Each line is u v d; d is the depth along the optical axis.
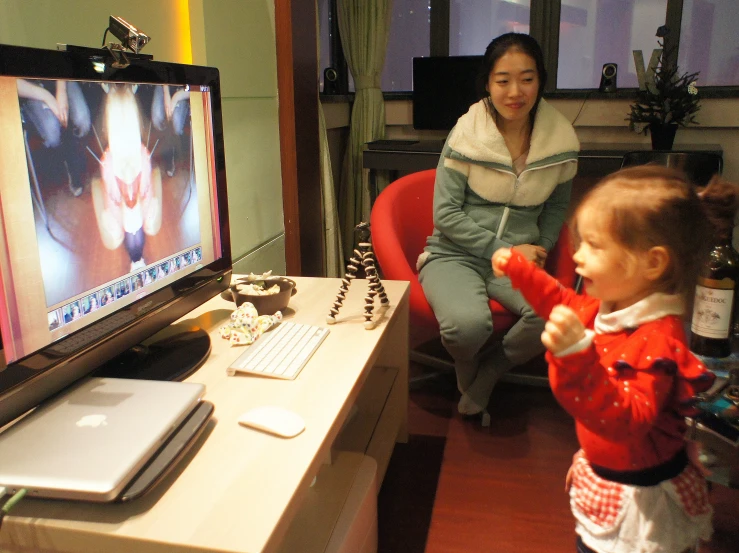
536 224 2.15
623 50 3.84
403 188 2.31
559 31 3.86
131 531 0.74
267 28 2.29
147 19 1.63
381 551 1.50
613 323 0.93
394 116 4.13
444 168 2.07
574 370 0.78
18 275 0.87
